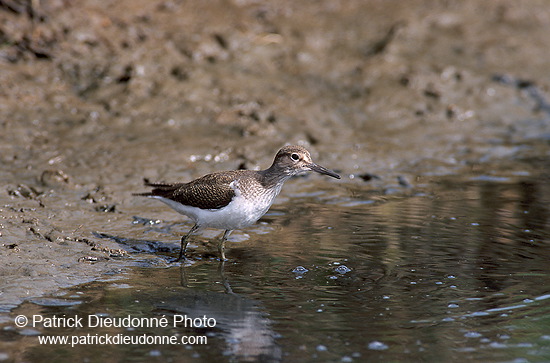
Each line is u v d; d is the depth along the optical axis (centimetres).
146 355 842
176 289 1020
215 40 2000
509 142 1756
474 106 1895
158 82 1806
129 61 1845
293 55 2009
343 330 897
